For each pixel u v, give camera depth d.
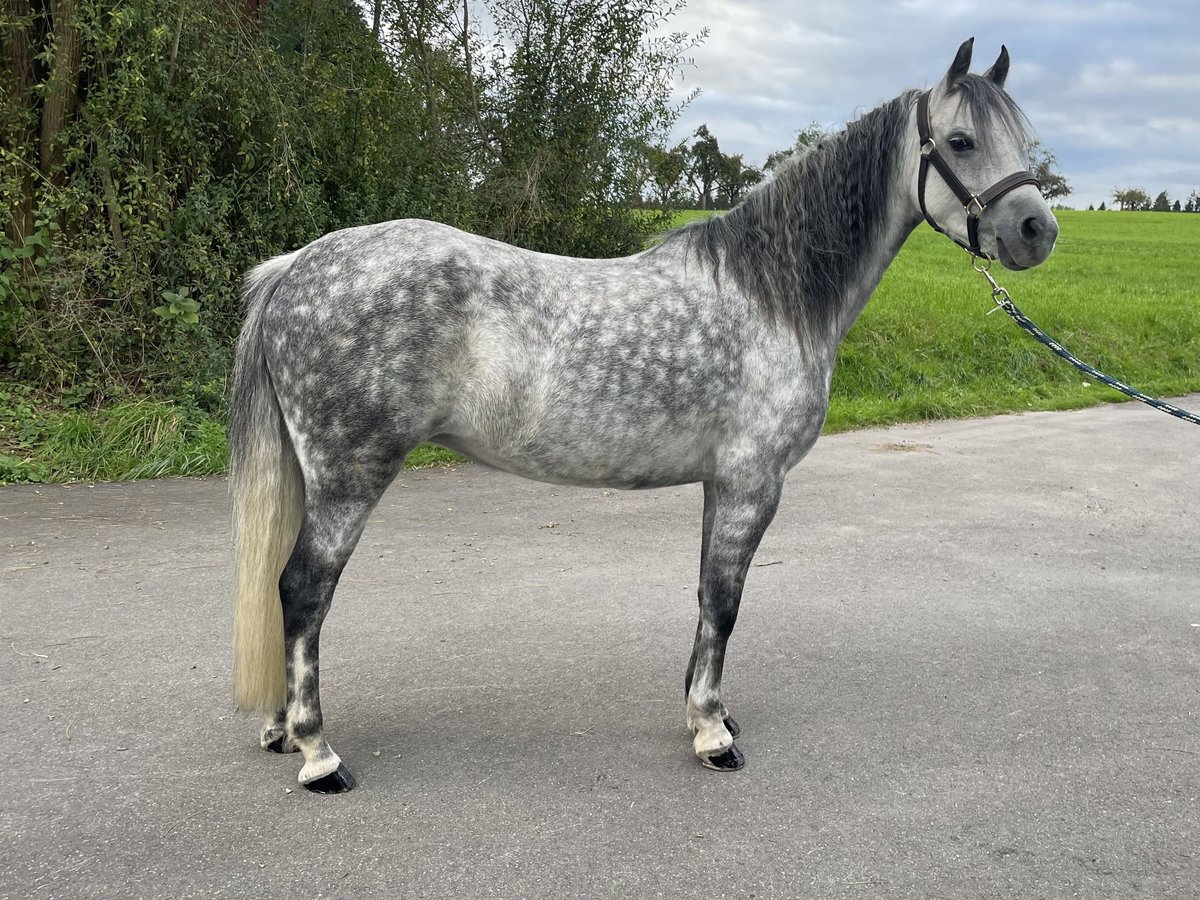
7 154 6.77
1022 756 2.89
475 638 3.70
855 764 2.82
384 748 2.83
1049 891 2.23
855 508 5.87
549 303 2.61
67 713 2.94
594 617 3.95
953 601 4.27
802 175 2.89
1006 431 8.71
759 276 2.79
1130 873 2.31
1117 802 2.64
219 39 7.25
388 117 8.30
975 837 2.45
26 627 3.56
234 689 2.66
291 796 2.54
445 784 2.63
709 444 2.79
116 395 6.95
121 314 7.20
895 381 10.50
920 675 3.48
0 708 2.95
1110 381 3.16
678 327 2.68
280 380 2.57
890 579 4.54
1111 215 58.16
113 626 3.61
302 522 2.70
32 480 5.67
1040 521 5.66
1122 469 7.17
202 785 2.57
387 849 2.31
